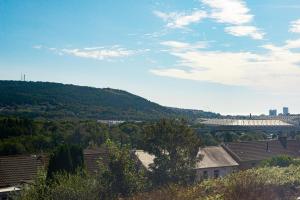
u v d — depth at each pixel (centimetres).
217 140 7612
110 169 2420
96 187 2198
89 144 7031
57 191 2012
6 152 6856
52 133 7894
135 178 2466
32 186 2214
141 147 3150
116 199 2189
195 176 3100
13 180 3609
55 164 2820
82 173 2319
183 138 3080
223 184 1582
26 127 8056
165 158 3053
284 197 1430
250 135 9138
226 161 5200
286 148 6303
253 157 5653
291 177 1744
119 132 7281
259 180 1423
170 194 1518
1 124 7875
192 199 1441
